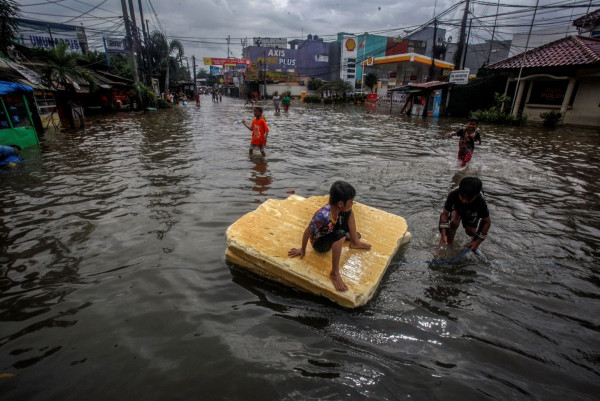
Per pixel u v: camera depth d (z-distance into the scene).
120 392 2.17
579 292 3.29
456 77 23.03
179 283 3.35
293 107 36.03
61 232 4.45
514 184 6.89
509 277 3.51
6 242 4.18
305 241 3.31
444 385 2.25
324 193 6.13
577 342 2.67
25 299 3.10
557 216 5.18
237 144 11.18
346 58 56.78
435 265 3.71
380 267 3.36
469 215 3.96
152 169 7.70
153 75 36.94
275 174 7.36
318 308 3.01
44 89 15.09
